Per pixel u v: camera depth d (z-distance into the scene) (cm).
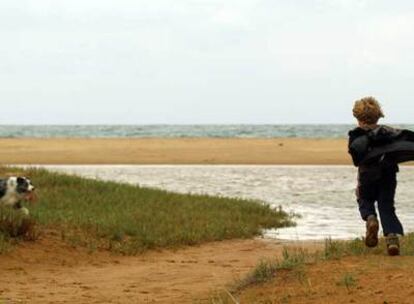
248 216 3023
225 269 1844
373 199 1360
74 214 2573
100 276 1767
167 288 1561
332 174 5925
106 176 5566
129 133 18188
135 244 2253
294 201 3966
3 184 2552
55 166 6750
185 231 2508
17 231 2064
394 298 1050
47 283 1653
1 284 1622
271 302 1155
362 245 1484
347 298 1088
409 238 1675
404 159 1321
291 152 8462
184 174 5838
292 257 1443
